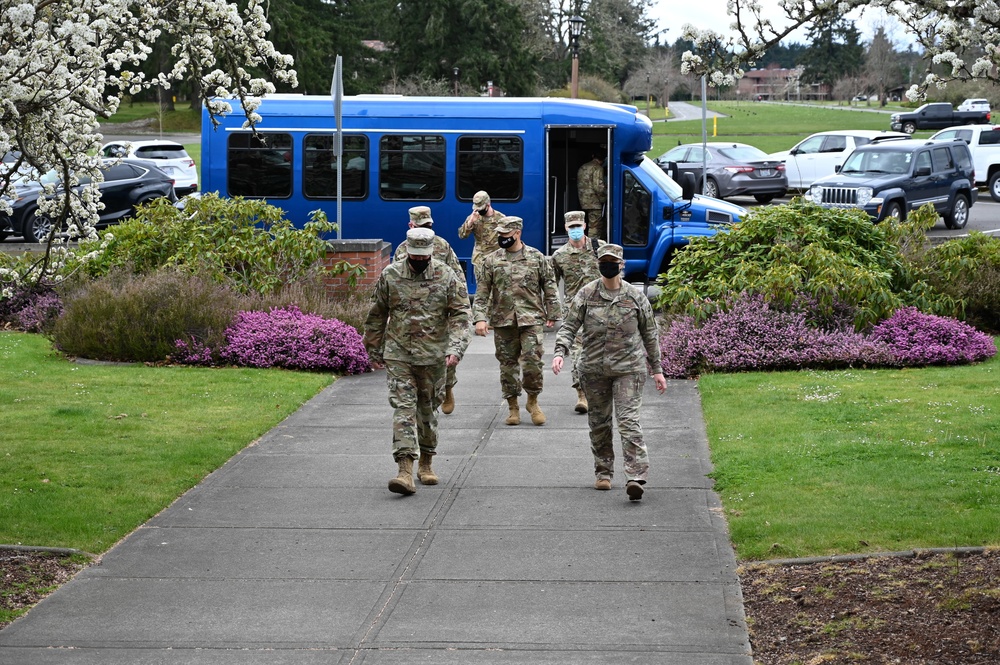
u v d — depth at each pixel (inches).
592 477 338.3
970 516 273.0
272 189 740.0
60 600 241.4
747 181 1289.4
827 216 579.5
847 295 524.7
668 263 727.1
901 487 302.5
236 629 225.1
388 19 2736.2
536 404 413.1
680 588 243.9
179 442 372.8
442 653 212.1
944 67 269.1
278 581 252.2
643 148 721.6
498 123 727.1
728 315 512.1
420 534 284.8
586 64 3093.0
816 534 268.7
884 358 494.6
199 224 610.5
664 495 315.9
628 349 313.6
